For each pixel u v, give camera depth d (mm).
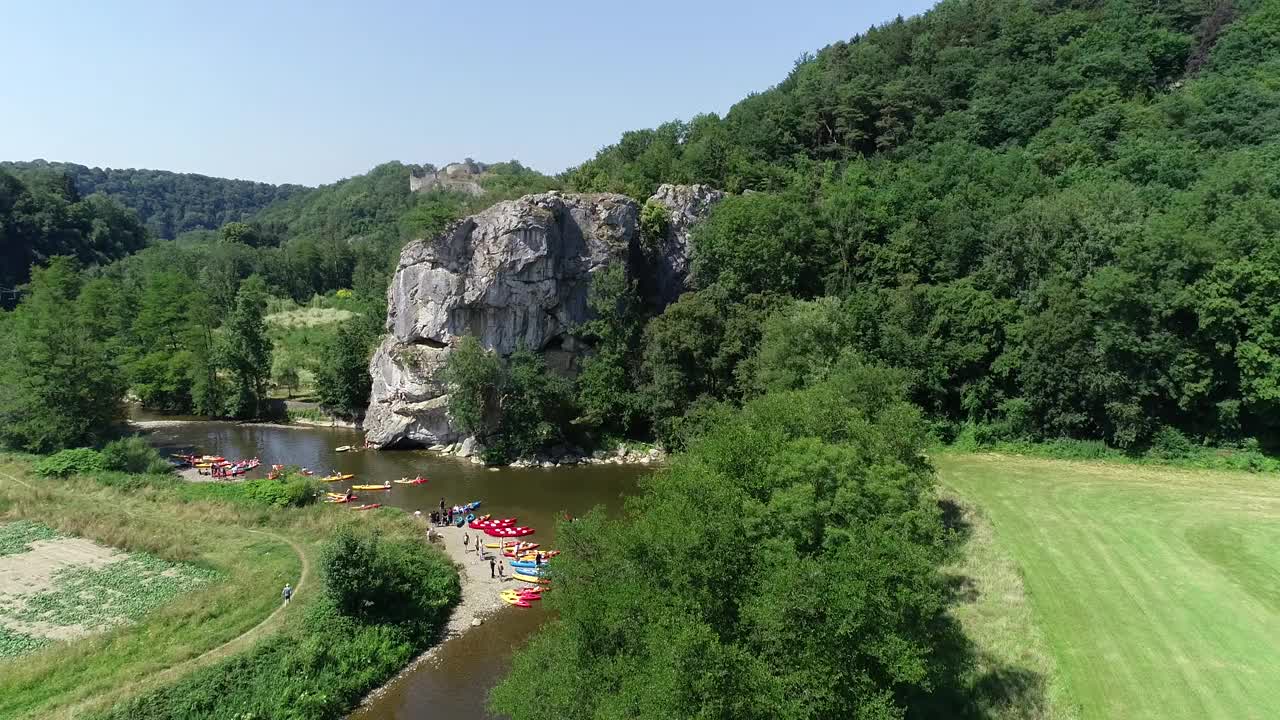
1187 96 73312
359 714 30578
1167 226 53375
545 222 74688
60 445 72125
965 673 27062
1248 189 55969
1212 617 29578
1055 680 26375
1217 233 52656
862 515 23656
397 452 78062
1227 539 37000
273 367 110000
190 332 100812
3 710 27797
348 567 35656
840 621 19281
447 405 74938
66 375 73688
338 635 33875
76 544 47188
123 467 65375
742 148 91625
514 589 42062
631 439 75562
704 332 68750
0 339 95875
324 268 186125
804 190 78812
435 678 33281
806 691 18797
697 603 20641
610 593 24969
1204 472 50906
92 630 35125
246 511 51938
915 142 85562
